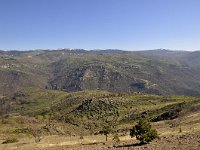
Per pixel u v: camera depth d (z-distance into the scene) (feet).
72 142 171.53
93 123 518.37
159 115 438.81
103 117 568.41
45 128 323.37
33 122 410.72
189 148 102.42
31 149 150.00
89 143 160.97
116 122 518.37
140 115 526.57
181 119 269.44
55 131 317.63
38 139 199.52
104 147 131.44
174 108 448.65
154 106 598.75
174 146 110.52
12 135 274.36
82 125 491.31
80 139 187.32
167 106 523.29
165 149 106.63
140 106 625.82
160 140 134.00
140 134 136.67
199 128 165.58
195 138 123.54
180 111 380.17
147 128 137.18
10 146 169.48
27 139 220.84
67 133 320.70
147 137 133.59
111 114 580.30
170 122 268.00
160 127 234.38
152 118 456.86
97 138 189.06
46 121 433.48
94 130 381.81
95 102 641.81
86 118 570.05
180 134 149.48
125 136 182.80
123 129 286.25
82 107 629.92
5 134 284.00
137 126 138.10
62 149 136.98
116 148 123.24
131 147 122.42
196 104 396.78
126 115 553.23
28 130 303.68
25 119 422.41
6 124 385.91
